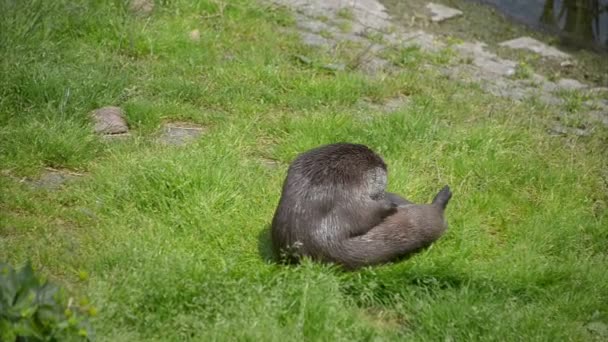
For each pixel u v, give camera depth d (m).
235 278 12.37
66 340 9.95
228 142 16.34
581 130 18.92
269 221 14.16
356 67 20.75
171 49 20.17
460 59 22.23
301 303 11.34
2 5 18.78
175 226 13.82
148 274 11.74
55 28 19.48
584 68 23.03
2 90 16.78
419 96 19.31
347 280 12.59
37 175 15.12
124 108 17.36
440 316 11.77
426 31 24.05
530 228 14.62
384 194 13.68
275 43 21.33
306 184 12.91
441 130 17.25
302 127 17.28
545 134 18.08
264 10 22.92
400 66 21.27
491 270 13.17
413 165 16.30
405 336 11.49
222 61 20.08
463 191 15.64
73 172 15.41
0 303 9.76
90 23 20.16
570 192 15.97
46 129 15.80
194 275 11.96
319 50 21.27
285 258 12.82
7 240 13.03
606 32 25.39
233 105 18.30
